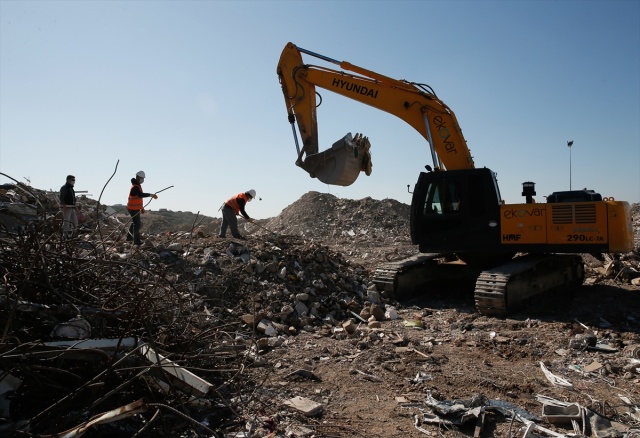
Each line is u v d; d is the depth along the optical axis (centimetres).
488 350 693
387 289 996
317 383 561
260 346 678
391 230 2431
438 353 675
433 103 1022
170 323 523
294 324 801
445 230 983
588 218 876
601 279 1164
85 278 517
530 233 915
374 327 803
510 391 542
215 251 966
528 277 938
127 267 584
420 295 1063
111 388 420
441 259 1113
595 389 551
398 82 1034
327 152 1002
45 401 402
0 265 466
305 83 1061
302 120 1060
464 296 1041
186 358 464
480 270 1040
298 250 1041
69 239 531
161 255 910
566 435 436
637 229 2025
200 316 653
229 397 499
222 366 536
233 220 1135
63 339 428
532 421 464
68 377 418
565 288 1040
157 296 543
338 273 1037
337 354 655
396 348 688
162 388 425
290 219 2678
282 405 491
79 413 361
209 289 832
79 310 454
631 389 551
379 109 1048
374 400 521
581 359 650
